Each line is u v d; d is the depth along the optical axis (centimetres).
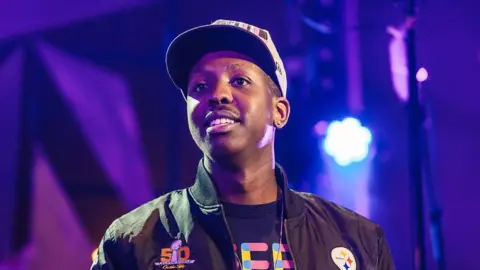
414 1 487
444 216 762
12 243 809
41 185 822
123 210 830
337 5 733
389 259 286
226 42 277
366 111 735
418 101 473
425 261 459
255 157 265
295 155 719
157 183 828
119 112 837
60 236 820
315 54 738
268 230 267
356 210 695
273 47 286
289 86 743
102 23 823
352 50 717
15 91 820
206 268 254
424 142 518
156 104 828
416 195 465
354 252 275
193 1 786
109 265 257
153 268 256
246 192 269
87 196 831
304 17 732
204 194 267
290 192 278
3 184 816
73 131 835
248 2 786
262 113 264
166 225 267
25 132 822
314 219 281
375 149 712
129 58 830
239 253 258
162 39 824
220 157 259
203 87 270
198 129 262
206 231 262
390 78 733
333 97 724
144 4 820
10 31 805
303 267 263
